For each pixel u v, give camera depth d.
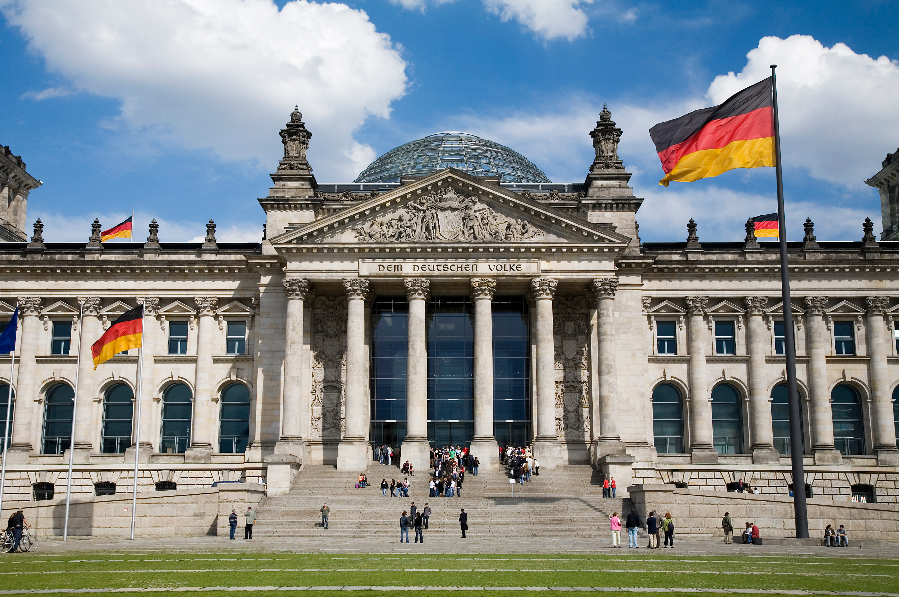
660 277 102.44
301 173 103.38
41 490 95.50
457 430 100.44
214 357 101.00
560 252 94.62
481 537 69.06
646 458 95.19
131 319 79.06
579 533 70.69
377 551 58.31
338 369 99.38
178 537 72.75
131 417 101.50
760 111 64.12
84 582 41.72
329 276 94.62
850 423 101.69
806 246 103.00
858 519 72.00
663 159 65.62
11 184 130.00
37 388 101.56
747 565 49.91
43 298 103.19
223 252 104.06
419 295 94.19
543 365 92.88
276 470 84.69
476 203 95.88
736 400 102.19
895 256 102.31
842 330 102.88
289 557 54.28
